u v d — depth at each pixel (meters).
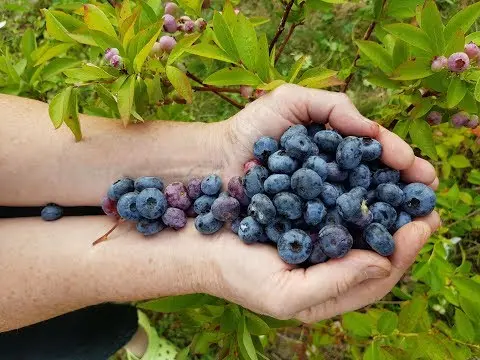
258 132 0.24
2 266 0.26
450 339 0.30
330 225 0.20
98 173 0.27
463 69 0.23
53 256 0.26
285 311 0.21
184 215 0.24
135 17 0.23
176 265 0.24
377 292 0.22
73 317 0.35
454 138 0.36
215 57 0.25
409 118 0.27
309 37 0.46
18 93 0.31
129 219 0.24
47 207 0.27
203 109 0.46
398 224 0.22
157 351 0.39
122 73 0.23
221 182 0.23
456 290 0.31
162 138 0.27
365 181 0.22
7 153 0.27
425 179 0.23
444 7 0.44
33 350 0.34
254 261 0.22
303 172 0.20
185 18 0.27
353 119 0.23
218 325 0.27
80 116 0.29
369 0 0.43
